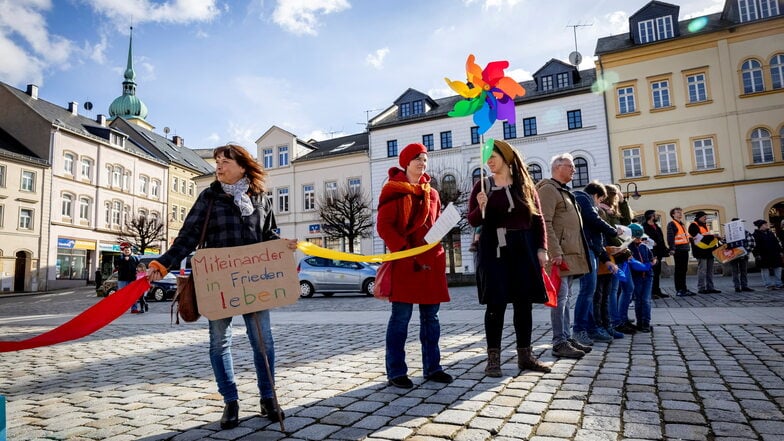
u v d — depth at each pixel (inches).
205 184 1806.1
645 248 249.9
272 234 132.4
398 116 1381.6
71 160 1510.8
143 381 176.7
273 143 1513.3
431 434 104.0
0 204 1300.4
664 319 280.8
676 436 98.5
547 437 99.7
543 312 343.9
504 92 142.8
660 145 1069.1
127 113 2519.7
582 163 1135.6
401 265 145.6
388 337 149.8
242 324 356.8
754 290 457.4
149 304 684.7
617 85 1110.4
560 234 189.9
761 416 108.9
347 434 106.8
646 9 1096.2
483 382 147.9
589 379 147.1
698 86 1047.6
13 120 1473.9
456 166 1248.8
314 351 226.5
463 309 408.2
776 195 973.2
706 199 1019.9
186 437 110.1
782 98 984.9
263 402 122.1
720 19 1101.1
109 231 1610.5
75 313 553.3
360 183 1381.6
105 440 110.3
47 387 171.9
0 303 885.2
